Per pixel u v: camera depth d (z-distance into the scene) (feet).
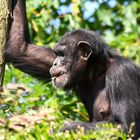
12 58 39.99
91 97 40.34
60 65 40.09
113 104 37.86
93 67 39.91
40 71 41.19
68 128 34.27
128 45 59.72
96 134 28.53
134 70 38.96
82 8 59.16
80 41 40.04
